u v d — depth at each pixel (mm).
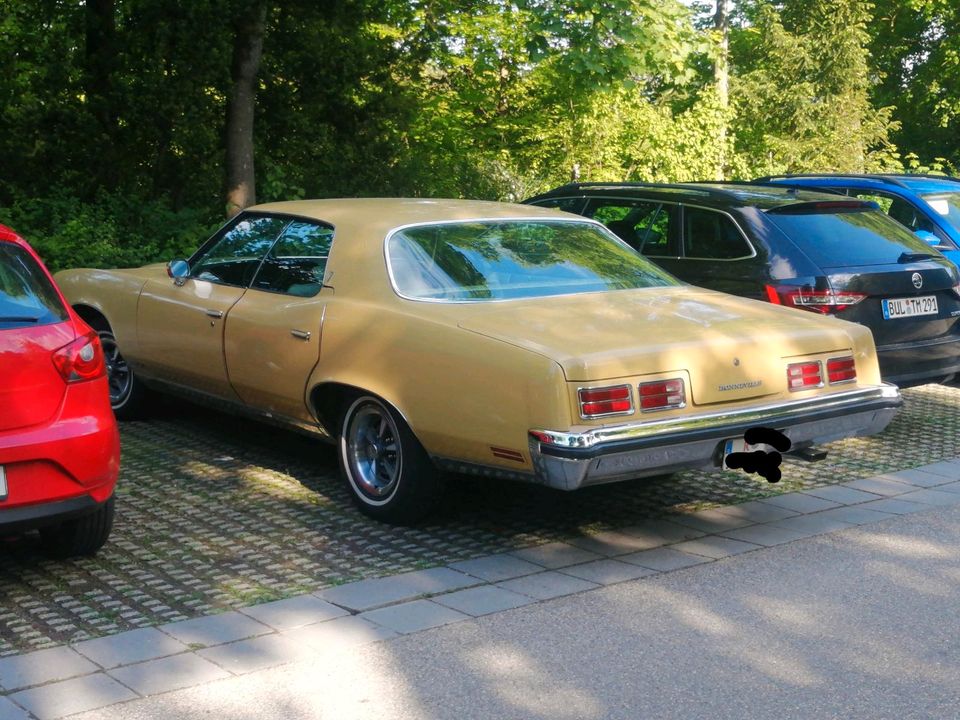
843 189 10719
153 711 3697
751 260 7672
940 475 6879
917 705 3777
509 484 6602
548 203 9445
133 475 6680
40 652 4168
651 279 6234
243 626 4441
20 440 4523
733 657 4168
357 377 5688
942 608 4664
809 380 5508
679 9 19969
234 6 15500
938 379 7922
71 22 15766
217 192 16688
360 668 4055
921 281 7727
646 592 4852
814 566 5188
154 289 7277
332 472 6809
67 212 14195
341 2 17125
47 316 4797
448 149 22844
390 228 5996
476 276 5832
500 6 22984
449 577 5031
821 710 3738
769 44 27594
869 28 34000
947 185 10570
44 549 5383
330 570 5133
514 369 4980
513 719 3672
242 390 6559
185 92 15508
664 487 6590
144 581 4973
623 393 4938
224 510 6031
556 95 23484
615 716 3695
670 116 23812
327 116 17906
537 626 4461
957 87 32875
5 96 15641
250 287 6605
